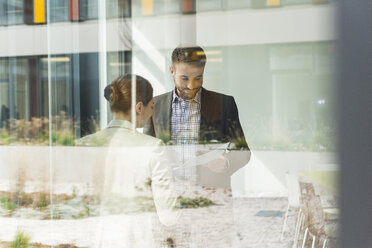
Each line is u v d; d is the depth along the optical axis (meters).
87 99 3.41
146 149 3.09
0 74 3.57
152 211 3.02
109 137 3.21
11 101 3.56
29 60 3.54
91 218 3.30
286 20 2.91
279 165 2.96
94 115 3.40
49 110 3.50
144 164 3.06
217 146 3.09
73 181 3.38
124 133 3.19
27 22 3.52
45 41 3.51
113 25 3.39
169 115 3.18
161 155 3.09
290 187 2.94
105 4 3.39
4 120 3.57
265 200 2.98
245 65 3.02
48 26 3.50
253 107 3.02
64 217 3.40
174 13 3.21
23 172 3.51
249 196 3.02
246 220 3.02
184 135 3.15
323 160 2.85
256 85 3.01
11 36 3.54
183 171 3.10
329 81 2.84
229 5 3.04
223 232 3.05
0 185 3.55
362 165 2.78
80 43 3.46
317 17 2.85
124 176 3.07
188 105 3.12
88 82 3.44
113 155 3.14
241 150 3.04
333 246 2.81
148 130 3.19
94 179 3.32
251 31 3.01
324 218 2.84
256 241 3.00
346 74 2.79
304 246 2.89
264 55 2.98
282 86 2.95
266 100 2.99
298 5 2.88
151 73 3.28
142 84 3.29
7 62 3.56
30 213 3.45
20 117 3.54
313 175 2.87
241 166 3.05
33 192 3.47
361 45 2.76
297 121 2.91
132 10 3.33
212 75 3.12
